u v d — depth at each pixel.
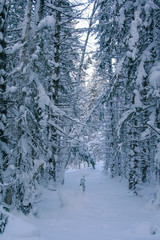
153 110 9.70
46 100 7.30
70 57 16.11
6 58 7.89
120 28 11.29
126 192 12.73
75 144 14.77
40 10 9.51
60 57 15.10
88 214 7.79
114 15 12.61
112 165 19.59
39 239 4.25
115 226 5.90
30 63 7.01
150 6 9.95
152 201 8.60
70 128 14.32
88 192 13.23
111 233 5.12
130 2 11.31
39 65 7.68
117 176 19.27
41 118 7.48
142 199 10.49
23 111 6.82
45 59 7.45
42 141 7.76
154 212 7.93
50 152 10.20
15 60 8.63
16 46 7.12
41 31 7.47
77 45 15.02
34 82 7.45
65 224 6.34
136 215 7.62
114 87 11.36
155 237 4.54
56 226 6.07
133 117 10.88
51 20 7.30
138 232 4.89
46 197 10.10
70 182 18.05
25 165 6.91
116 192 13.17
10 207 6.72
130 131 12.22
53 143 11.70
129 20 12.33
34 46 7.41
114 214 7.93
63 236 4.92
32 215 6.79
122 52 12.68
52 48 13.30
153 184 13.50
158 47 10.47
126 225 5.94
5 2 7.70
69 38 13.80
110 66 17.23
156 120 10.07
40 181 12.68
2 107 7.24
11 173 6.71
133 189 11.64
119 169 19.45
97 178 20.73
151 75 8.70
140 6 10.48
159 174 9.16
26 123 6.75
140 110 10.16
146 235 4.75
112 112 19.91
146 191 12.01
